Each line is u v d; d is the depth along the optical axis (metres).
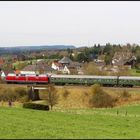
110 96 101.44
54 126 40.66
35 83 114.75
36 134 33.91
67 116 51.47
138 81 106.38
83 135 34.31
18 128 37.59
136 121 49.66
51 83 114.25
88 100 102.44
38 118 47.41
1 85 115.56
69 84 114.19
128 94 101.25
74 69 190.75
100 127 42.66
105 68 185.75
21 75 116.44
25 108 63.16
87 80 111.81
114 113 66.75
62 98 105.75
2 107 60.50
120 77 108.38
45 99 112.31
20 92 112.44
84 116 52.75
